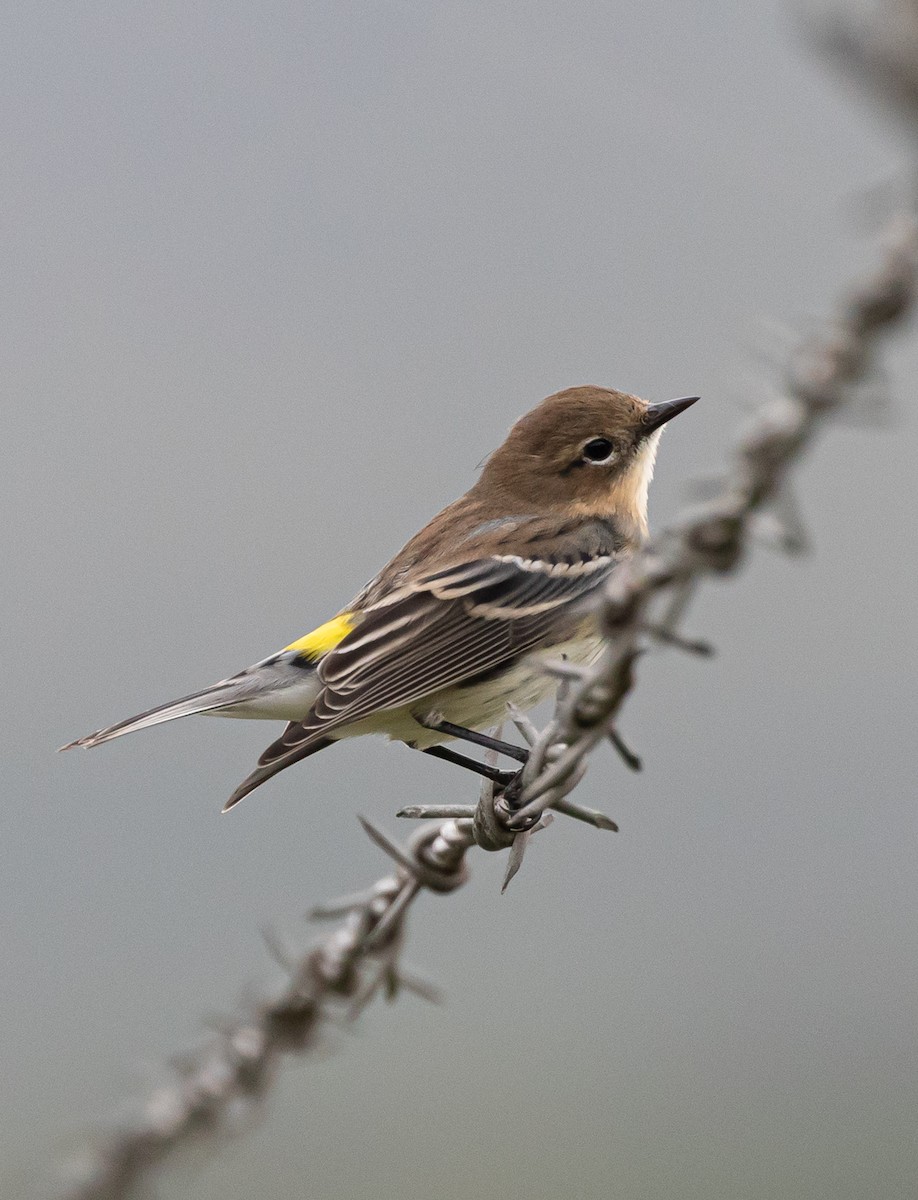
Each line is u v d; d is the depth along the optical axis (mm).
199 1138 5391
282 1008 6000
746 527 4074
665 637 4387
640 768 5309
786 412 3803
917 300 3332
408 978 6879
